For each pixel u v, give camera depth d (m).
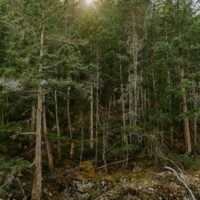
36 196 18.75
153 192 21.61
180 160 24.00
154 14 28.80
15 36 19.22
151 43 27.39
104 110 31.41
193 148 27.55
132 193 21.58
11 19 19.64
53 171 23.39
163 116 25.09
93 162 24.80
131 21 26.95
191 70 29.16
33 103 20.70
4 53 24.42
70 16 27.81
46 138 22.25
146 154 25.23
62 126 28.91
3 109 21.81
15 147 24.80
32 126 23.11
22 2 19.61
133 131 24.25
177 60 26.20
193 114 23.81
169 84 25.91
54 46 21.27
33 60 19.16
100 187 22.23
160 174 23.03
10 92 19.17
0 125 21.36
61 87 20.11
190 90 29.03
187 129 26.39
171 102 27.28
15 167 18.03
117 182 22.52
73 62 19.67
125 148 22.75
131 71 26.72
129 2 26.67
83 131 28.30
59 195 21.59
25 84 19.00
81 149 24.98
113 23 27.08
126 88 27.97
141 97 28.36
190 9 26.98
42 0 19.59
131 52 26.06
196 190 22.05
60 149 25.22
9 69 18.44
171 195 21.58
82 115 29.22
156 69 27.86
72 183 22.41
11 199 20.34
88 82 26.27
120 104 32.38
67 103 26.92
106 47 26.34
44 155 25.31
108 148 26.02
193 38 26.45
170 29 27.78
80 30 26.47
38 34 19.84
